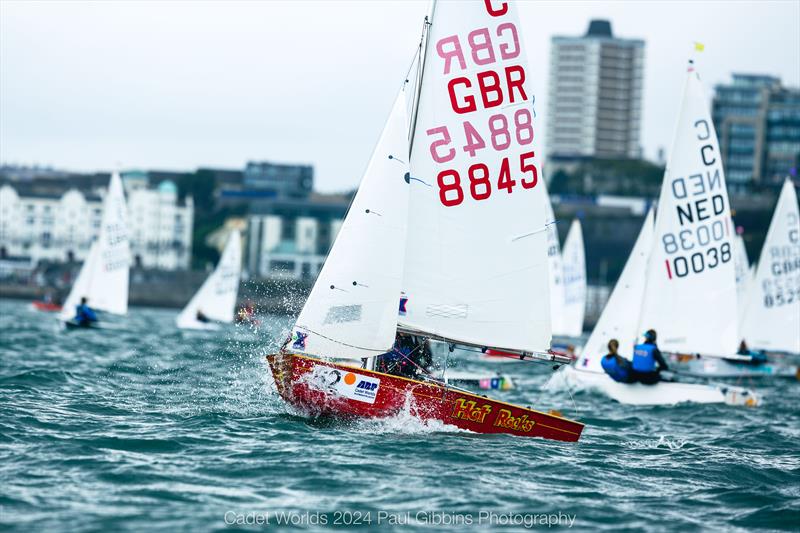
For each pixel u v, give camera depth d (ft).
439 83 189.06
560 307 516.32
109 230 531.09
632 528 132.67
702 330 290.15
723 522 138.00
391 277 183.21
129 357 338.95
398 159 184.03
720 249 290.15
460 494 143.74
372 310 182.70
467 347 195.52
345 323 182.39
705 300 289.94
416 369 195.11
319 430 181.47
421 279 189.57
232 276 606.96
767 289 386.93
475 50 188.65
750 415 261.85
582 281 524.52
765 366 395.75
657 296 290.97
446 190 189.26
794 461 187.73
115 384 239.91
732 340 289.94
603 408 265.34
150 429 176.65
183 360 324.80
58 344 400.26
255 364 232.53
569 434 195.93
